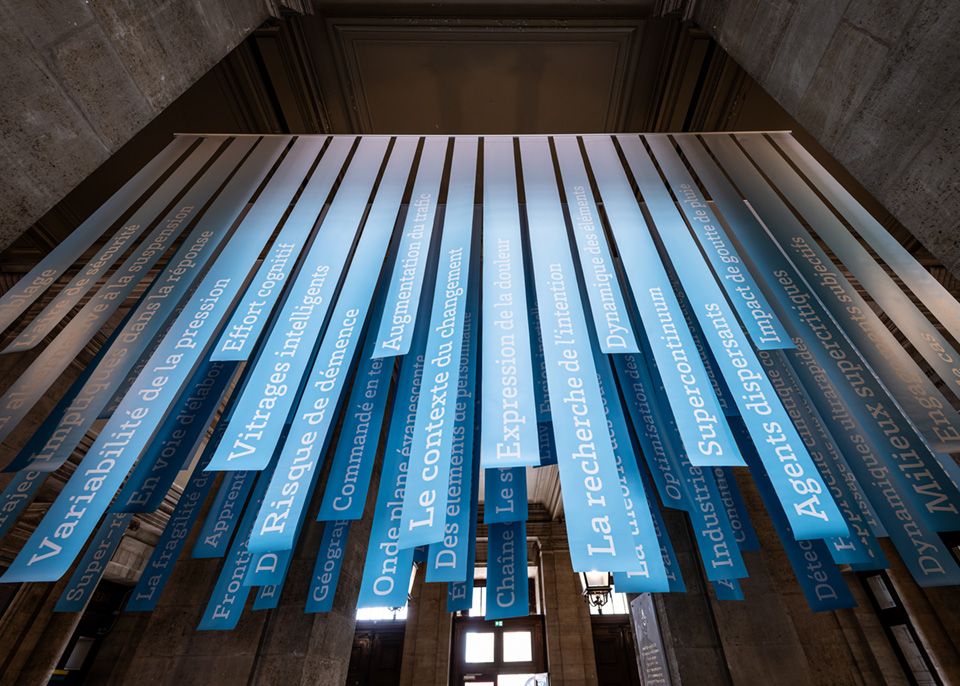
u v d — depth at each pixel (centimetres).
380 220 414
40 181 287
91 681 804
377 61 554
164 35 360
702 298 342
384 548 275
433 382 286
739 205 418
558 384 285
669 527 522
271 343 317
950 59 261
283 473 257
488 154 478
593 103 596
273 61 534
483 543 1393
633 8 514
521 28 523
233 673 403
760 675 427
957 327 308
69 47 301
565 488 240
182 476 878
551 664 1188
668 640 460
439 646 1223
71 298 338
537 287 348
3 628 571
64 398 306
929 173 279
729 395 384
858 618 782
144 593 353
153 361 301
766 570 494
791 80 364
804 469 253
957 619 693
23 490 289
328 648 441
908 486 276
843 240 373
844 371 314
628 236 390
